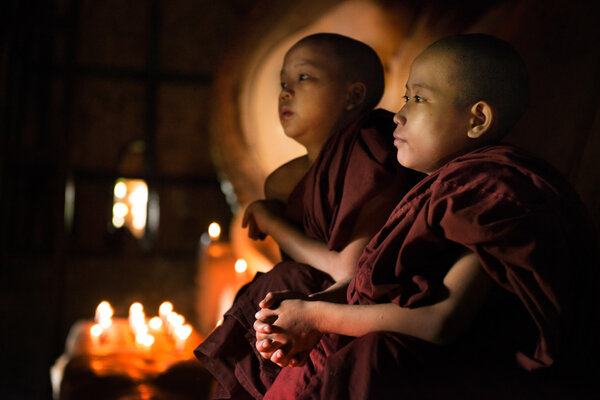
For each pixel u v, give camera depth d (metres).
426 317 1.24
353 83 1.84
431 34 3.33
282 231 1.73
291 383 1.36
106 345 3.13
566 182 1.33
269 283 1.60
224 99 4.13
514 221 1.18
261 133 4.09
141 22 6.25
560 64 2.14
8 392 5.49
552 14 2.25
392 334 1.25
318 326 1.32
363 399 1.21
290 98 1.84
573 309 1.27
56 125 6.09
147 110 6.27
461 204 1.22
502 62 1.37
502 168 1.26
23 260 6.05
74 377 2.62
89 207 6.21
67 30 5.70
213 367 1.61
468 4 3.13
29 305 6.00
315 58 1.82
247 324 1.57
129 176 6.28
